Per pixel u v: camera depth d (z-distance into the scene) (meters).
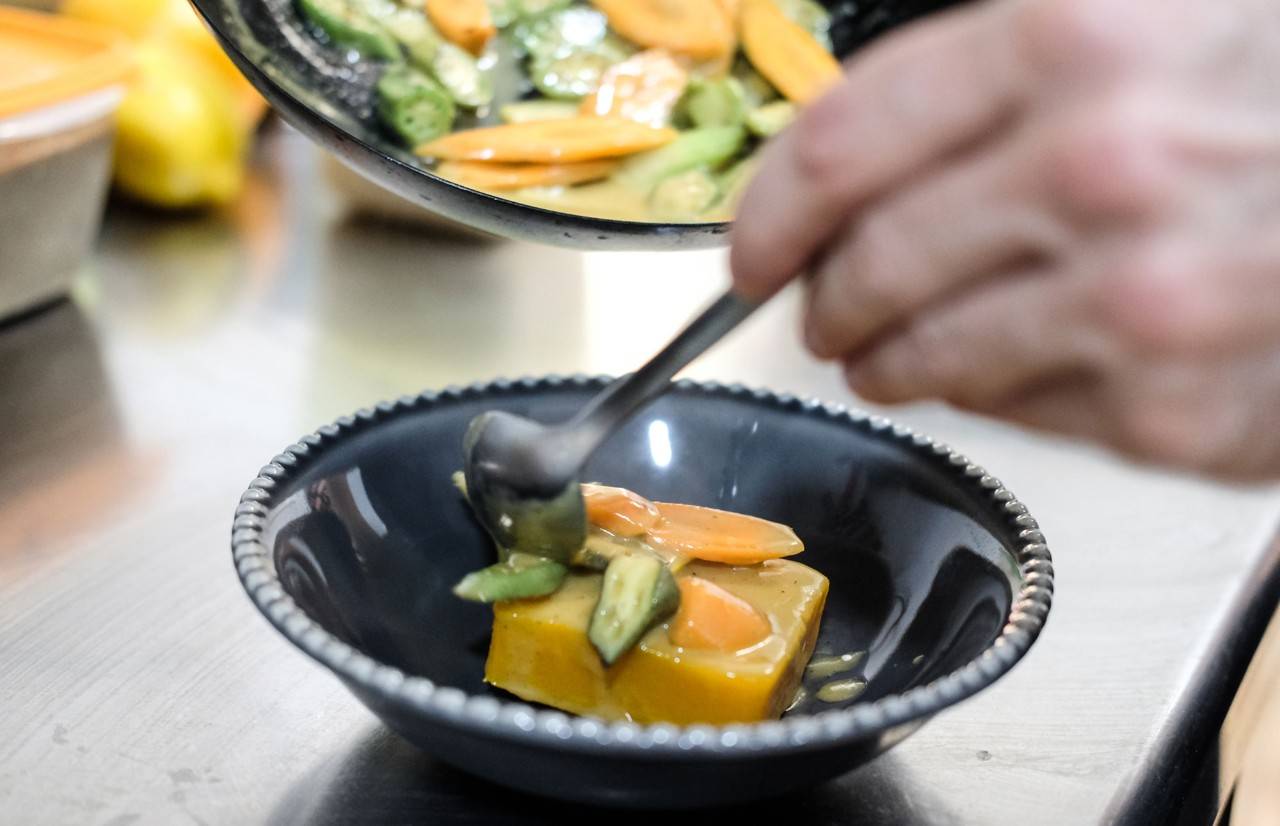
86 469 0.55
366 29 0.51
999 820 0.42
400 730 0.39
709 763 0.36
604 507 0.45
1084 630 0.49
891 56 0.33
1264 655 0.50
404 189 0.45
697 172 0.52
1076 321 0.33
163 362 0.64
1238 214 0.32
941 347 0.34
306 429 0.59
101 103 0.64
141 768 0.42
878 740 0.37
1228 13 0.31
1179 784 0.44
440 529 0.46
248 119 0.83
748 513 0.49
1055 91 0.32
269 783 0.42
